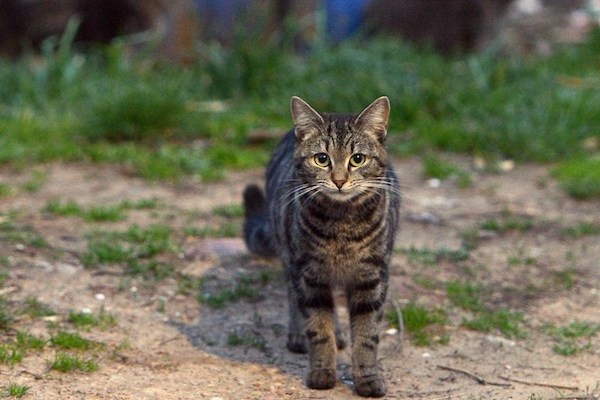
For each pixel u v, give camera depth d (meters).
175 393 8.02
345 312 10.01
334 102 16.53
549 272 11.27
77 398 7.82
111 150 14.76
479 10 21.12
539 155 15.25
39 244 11.17
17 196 13.05
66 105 16.67
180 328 9.48
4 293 9.88
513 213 13.12
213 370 8.58
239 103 17.52
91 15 21.14
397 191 9.22
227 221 12.45
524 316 10.11
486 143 15.58
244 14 19.55
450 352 9.20
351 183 8.14
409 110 16.41
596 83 18.20
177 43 19.53
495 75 17.73
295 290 8.55
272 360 8.91
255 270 10.94
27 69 18.12
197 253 11.27
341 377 8.60
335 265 8.31
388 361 8.98
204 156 14.84
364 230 8.23
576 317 10.12
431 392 8.31
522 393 8.25
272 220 9.59
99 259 10.84
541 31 24.11
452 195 13.88
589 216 13.11
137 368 8.51
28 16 21.11
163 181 13.98
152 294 10.20
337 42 20.67
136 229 11.66
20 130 15.44
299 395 8.16
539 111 16.22
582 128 15.90
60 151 14.67
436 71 17.80
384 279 8.45
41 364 8.41
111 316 9.48
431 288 10.67
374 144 8.42
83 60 18.72
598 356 9.17
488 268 11.31
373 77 17.09
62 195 13.20
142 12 20.56
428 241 12.10
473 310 10.17
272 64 18.14
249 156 14.90
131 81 17.41
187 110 16.25
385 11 21.22
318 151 8.31
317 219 8.23
